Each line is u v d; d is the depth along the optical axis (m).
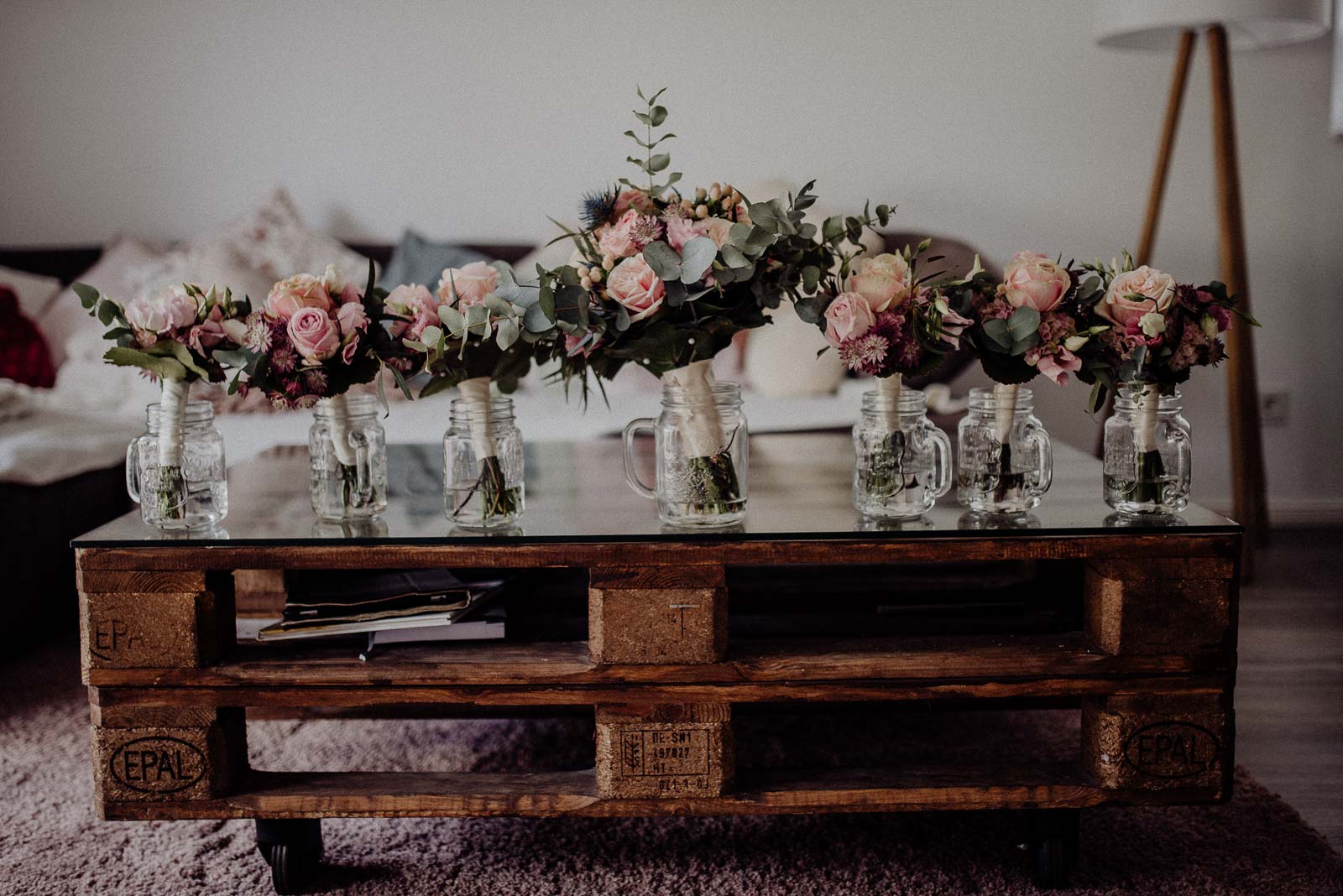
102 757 1.53
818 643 1.58
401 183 3.92
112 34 3.87
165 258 3.60
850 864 1.69
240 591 1.88
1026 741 2.11
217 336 1.54
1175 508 1.58
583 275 1.50
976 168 3.87
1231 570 1.50
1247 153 3.79
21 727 2.25
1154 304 1.47
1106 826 1.81
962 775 1.57
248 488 1.93
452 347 1.53
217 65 3.88
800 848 1.74
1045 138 3.85
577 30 3.84
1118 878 1.64
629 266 1.46
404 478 2.02
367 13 3.85
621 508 1.70
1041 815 1.60
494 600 1.68
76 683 2.49
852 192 3.89
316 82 3.88
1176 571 1.50
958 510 1.64
